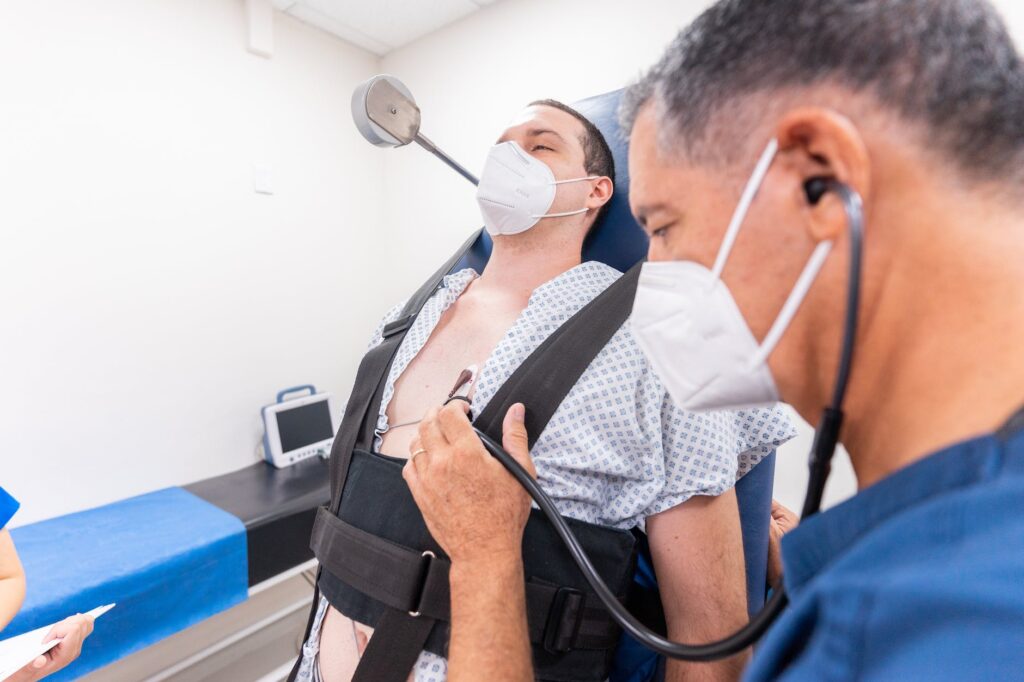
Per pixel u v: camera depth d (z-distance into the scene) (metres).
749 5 0.29
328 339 2.07
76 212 1.36
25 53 1.25
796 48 0.27
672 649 0.39
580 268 0.71
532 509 0.55
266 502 1.51
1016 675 0.16
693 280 0.33
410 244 2.19
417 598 0.54
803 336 0.29
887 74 0.24
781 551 0.30
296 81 1.87
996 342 0.22
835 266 0.26
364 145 2.15
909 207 0.24
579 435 0.56
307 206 1.95
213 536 1.29
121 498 1.50
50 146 1.30
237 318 1.76
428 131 2.06
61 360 1.36
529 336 0.63
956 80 0.24
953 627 0.17
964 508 0.20
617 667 0.67
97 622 1.06
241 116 1.71
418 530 0.56
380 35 2.00
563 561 0.55
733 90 0.29
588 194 0.76
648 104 0.35
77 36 1.33
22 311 1.29
